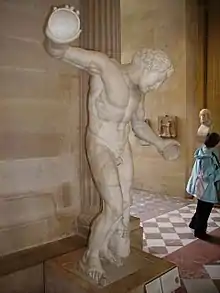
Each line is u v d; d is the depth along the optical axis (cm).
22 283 266
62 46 202
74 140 338
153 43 731
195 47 673
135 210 597
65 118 328
